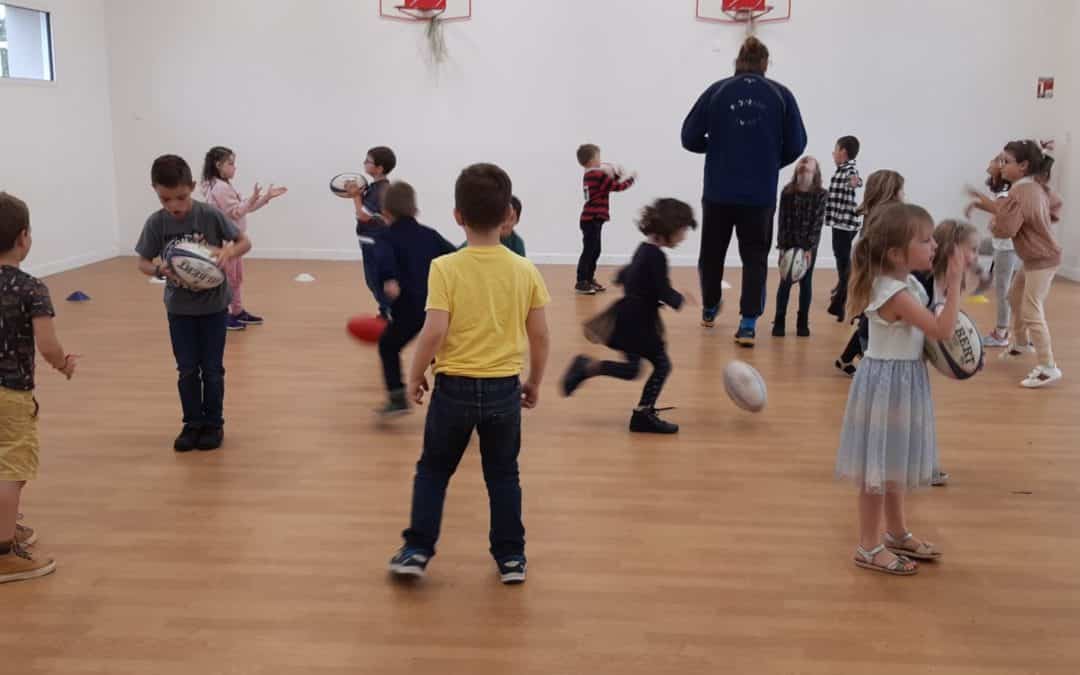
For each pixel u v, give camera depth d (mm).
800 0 9391
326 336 6328
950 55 9414
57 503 3443
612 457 4000
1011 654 2488
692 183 9766
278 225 10016
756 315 6121
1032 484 3729
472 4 9555
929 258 2752
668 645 2514
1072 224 9078
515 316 2771
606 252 9953
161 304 7398
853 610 2715
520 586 2838
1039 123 9445
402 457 3969
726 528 3281
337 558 3018
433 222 9938
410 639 2531
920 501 3543
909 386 2832
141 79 9812
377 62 9688
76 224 9305
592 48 9586
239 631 2562
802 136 6180
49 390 4953
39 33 8742
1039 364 5203
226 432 4277
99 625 2588
